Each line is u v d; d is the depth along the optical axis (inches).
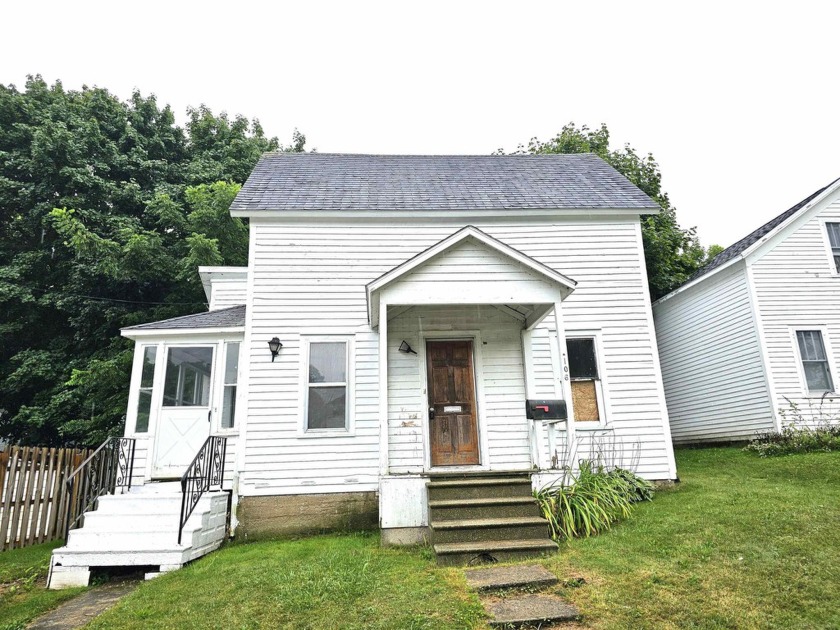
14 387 668.7
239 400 327.0
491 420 336.2
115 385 586.2
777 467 354.9
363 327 347.6
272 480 313.7
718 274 525.0
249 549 269.7
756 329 469.7
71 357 700.0
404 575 196.7
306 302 348.8
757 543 201.0
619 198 399.9
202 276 503.5
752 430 472.7
